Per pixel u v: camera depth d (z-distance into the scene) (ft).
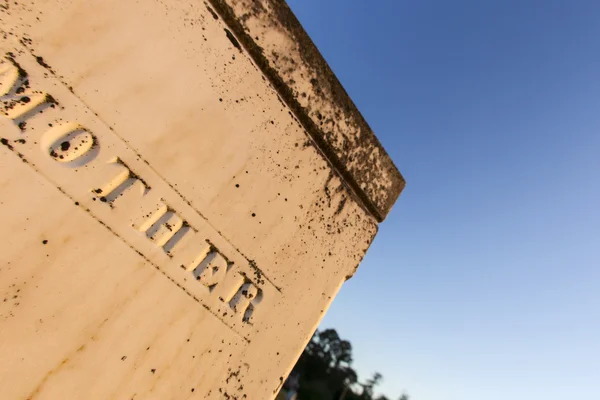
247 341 4.79
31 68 3.29
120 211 3.74
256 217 4.73
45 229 3.35
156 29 3.88
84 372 3.58
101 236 3.65
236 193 4.53
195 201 4.21
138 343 3.89
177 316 4.16
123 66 3.70
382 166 6.27
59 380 3.44
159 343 4.04
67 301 3.47
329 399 101.09
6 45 3.17
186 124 4.09
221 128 4.35
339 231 5.75
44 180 3.35
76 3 3.48
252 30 4.47
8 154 3.19
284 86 4.83
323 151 5.43
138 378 3.91
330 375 122.93
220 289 4.49
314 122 5.16
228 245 4.52
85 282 3.56
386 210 6.42
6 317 3.18
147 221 3.91
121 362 3.79
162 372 4.07
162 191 3.99
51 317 3.39
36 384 3.32
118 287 3.75
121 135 3.72
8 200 3.18
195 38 4.12
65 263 3.45
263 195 4.77
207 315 4.39
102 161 3.64
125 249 3.78
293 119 5.02
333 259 5.69
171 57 3.97
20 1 3.23
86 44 3.52
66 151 3.46
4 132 3.17
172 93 3.99
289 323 5.19
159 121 3.92
